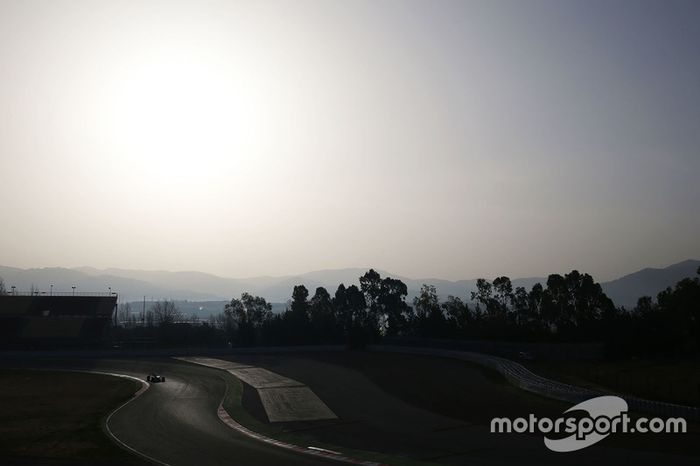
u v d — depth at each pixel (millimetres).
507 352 69250
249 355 77750
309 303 110938
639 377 46156
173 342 89375
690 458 21500
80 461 24672
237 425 33094
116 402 43594
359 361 67688
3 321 89500
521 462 21734
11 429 32656
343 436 28703
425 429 29562
